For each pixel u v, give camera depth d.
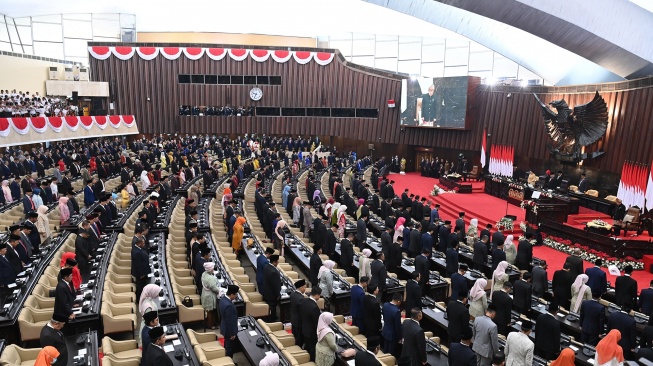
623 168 21.94
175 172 25.59
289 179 26.03
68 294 9.37
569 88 27.03
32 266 11.84
